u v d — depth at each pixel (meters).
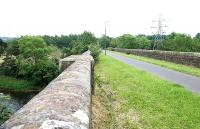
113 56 48.84
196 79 17.03
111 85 14.09
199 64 24.19
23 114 2.60
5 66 58.44
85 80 5.05
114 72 20.47
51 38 79.56
